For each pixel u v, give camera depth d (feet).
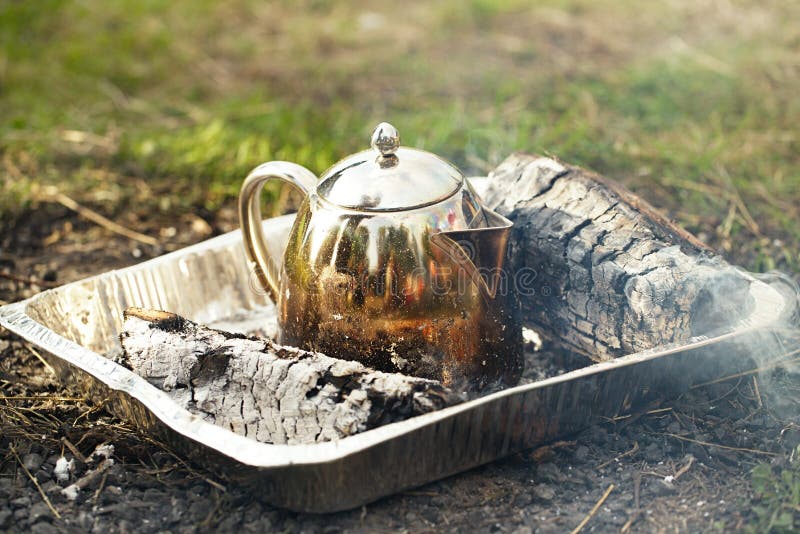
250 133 3.89
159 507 2.11
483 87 4.45
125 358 2.23
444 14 5.51
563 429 2.14
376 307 2.10
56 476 2.20
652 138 3.73
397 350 2.12
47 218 3.36
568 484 2.12
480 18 5.46
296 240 2.19
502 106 4.17
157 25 5.53
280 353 2.13
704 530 2.03
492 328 2.17
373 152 2.18
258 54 5.12
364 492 2.00
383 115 4.15
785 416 2.29
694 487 2.12
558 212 2.36
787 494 2.07
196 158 3.69
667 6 5.48
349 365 2.09
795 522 2.03
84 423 2.31
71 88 4.64
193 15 5.71
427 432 1.97
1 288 2.97
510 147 3.51
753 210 3.20
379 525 2.04
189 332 2.21
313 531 2.02
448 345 2.13
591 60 4.76
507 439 2.07
